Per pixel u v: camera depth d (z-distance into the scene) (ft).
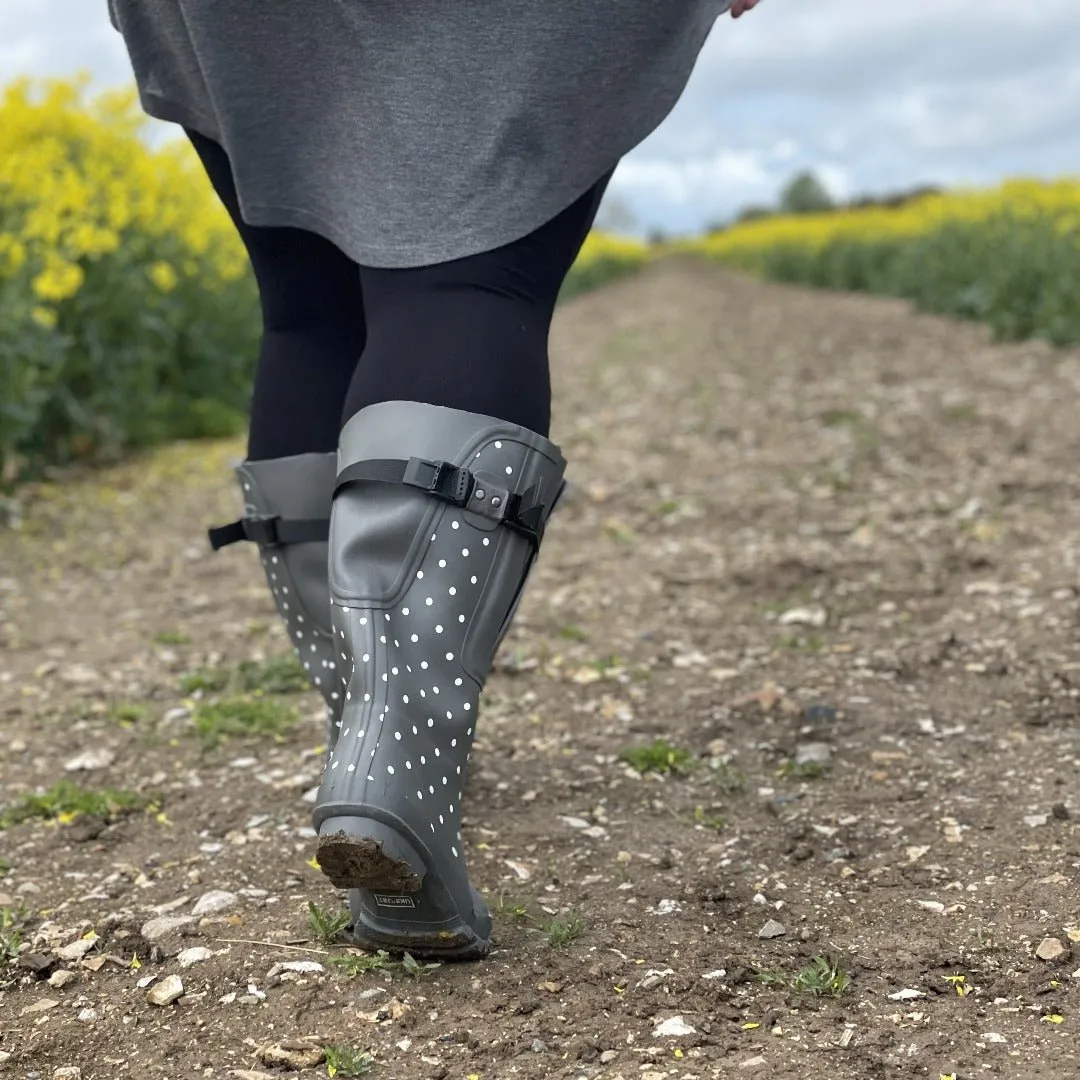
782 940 4.88
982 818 5.90
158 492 15.96
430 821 4.16
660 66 4.41
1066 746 6.65
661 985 4.52
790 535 12.20
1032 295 25.18
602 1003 4.39
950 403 18.07
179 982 4.65
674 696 8.02
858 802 6.23
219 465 17.49
